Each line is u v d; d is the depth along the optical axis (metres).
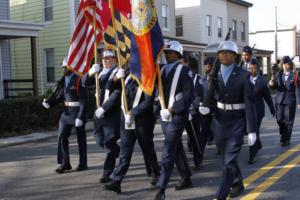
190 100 5.96
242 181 6.41
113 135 6.75
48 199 6.25
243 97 5.63
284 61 9.98
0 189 6.86
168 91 6.01
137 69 6.12
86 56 7.73
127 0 6.76
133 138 6.32
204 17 31.47
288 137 10.05
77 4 21.97
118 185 6.35
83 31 7.79
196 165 7.79
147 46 6.03
